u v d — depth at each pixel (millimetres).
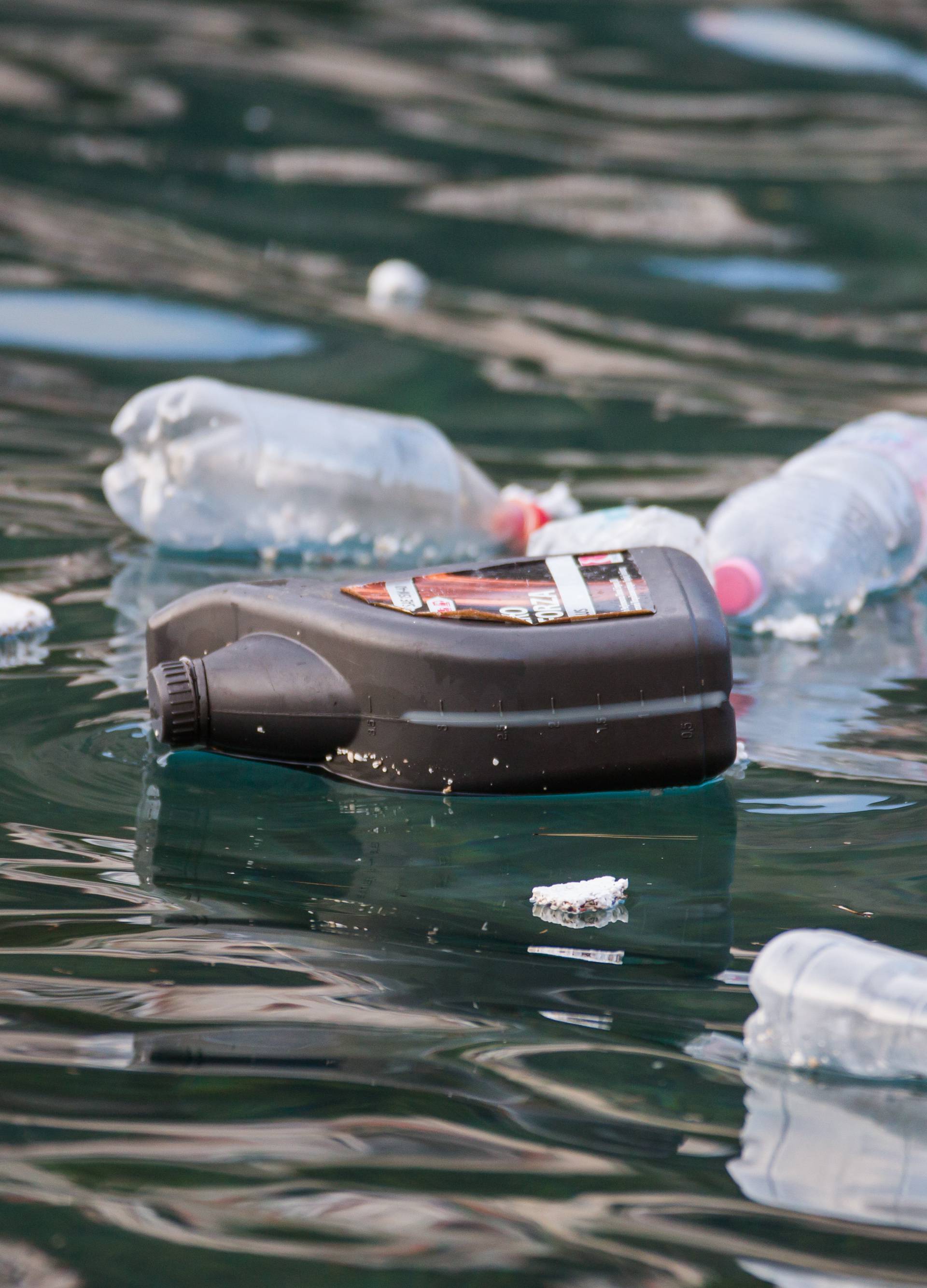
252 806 6383
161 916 5324
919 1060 4324
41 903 5391
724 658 6445
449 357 16656
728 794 6645
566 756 6414
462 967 5012
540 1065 4379
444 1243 3561
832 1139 4016
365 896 5559
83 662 7961
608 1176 3828
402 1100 4160
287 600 6688
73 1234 3557
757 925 5387
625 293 20156
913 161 26766
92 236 20375
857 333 18766
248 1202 3697
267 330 17203
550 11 34219
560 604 6512
